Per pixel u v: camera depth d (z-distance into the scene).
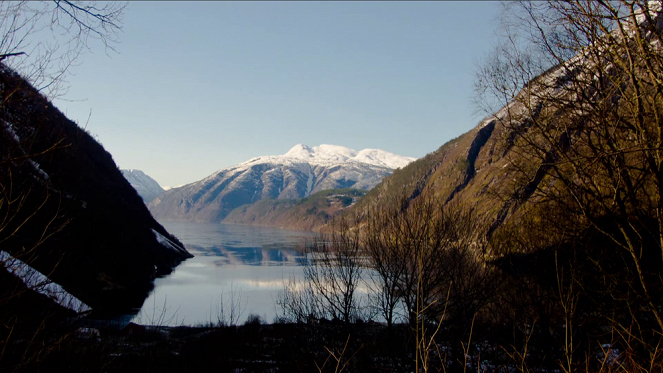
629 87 6.11
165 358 16.27
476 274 10.53
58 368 8.17
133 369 14.23
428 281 10.84
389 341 10.62
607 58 6.31
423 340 4.48
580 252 7.98
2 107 4.81
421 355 4.40
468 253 10.82
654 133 5.92
